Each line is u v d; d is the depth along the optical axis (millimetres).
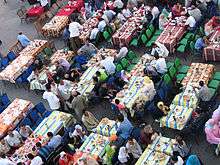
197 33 28453
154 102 23594
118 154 21500
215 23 28531
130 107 24078
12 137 23938
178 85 24750
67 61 29031
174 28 29156
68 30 31625
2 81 30547
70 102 25922
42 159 22219
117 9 33469
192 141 22734
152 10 30734
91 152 22203
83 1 35312
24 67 29672
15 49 32031
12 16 38156
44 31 33688
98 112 25906
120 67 27031
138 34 29969
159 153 21141
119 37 29766
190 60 27859
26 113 26219
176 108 23328
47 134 23344
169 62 27297
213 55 26859
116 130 23047
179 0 33219
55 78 27984
